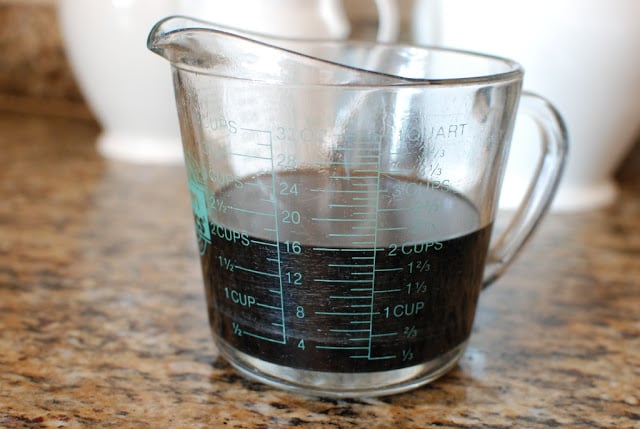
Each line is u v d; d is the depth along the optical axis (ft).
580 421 1.17
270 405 1.17
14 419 1.11
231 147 1.10
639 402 1.22
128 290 1.52
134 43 2.09
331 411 1.16
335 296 1.09
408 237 1.09
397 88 1.04
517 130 1.85
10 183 2.11
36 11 2.68
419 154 1.08
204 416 1.14
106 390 1.19
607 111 1.87
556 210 2.04
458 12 1.85
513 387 1.24
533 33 1.78
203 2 2.00
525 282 1.62
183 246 1.75
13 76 2.80
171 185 2.16
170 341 1.34
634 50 1.79
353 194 1.07
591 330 1.43
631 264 1.73
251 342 1.16
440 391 1.22
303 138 1.06
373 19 2.55
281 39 1.43
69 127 2.71
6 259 1.64
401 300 1.11
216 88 1.08
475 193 1.15
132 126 2.32
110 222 1.87
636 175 2.35
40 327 1.37
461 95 1.07
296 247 1.08
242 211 1.10
